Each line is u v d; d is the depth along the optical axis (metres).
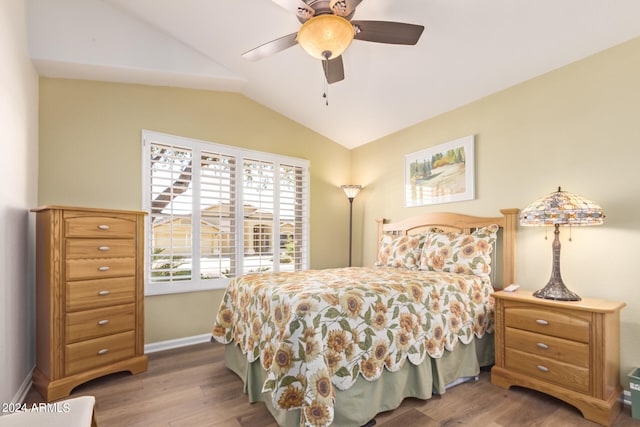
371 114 3.78
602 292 2.30
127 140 3.11
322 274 2.73
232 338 2.62
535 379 2.22
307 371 1.67
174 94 3.39
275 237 4.01
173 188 3.32
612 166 2.28
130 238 2.65
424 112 3.54
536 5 2.04
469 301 2.52
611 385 2.02
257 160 3.91
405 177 3.91
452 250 2.90
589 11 2.03
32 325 2.53
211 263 3.50
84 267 2.38
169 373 2.64
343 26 1.82
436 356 2.22
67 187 2.82
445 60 2.69
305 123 4.30
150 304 3.18
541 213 2.17
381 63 2.88
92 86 2.97
